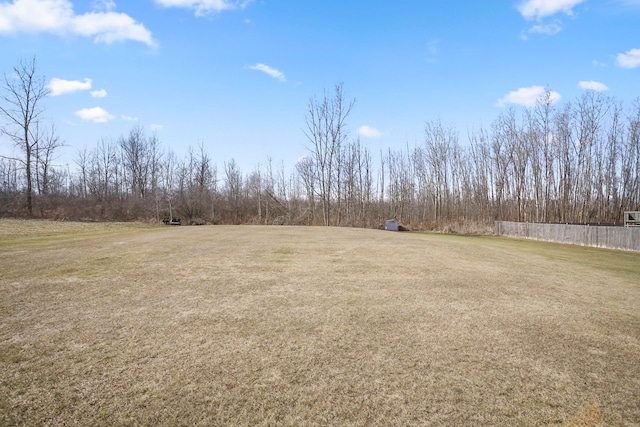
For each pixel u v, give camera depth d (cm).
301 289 696
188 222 3750
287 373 362
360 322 516
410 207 4772
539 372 378
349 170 4191
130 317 519
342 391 331
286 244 1426
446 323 521
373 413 298
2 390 320
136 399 310
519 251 1581
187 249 1226
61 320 504
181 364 376
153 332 463
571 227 2175
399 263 1020
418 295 672
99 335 451
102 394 317
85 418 282
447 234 3106
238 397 317
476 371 376
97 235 1783
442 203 4641
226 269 880
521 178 3756
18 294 632
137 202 3881
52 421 278
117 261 964
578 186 3769
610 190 3800
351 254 1177
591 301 674
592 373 378
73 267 871
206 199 4116
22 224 2455
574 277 933
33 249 1177
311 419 288
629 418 299
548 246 1988
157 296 631
